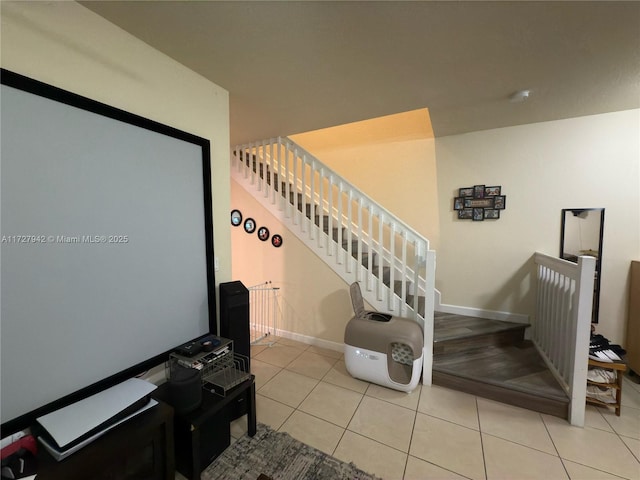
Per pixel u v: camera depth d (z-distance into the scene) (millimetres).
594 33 1457
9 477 978
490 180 3086
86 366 1329
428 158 3365
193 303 1886
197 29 1466
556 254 2861
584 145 2695
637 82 1984
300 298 3268
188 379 1477
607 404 2037
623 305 2623
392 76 1934
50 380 1208
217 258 2105
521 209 2977
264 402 2197
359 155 3729
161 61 1670
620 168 2586
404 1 1257
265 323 3525
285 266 3324
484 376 2273
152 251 1615
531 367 2422
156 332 1651
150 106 1613
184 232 1810
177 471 1532
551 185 2842
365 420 1990
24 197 1109
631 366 2531
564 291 2182
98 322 1371
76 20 1283
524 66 1794
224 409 1696
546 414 2037
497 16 1350
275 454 1689
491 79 1958
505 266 3080
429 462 1638
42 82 1155
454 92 2160
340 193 2904
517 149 2953
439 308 3412
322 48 1625
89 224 1323
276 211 3307
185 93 1821
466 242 3246
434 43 1569
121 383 1432
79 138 1274
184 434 1453
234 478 1531
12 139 1074
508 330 2855
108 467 1157
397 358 2543
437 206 3354
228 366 1860
